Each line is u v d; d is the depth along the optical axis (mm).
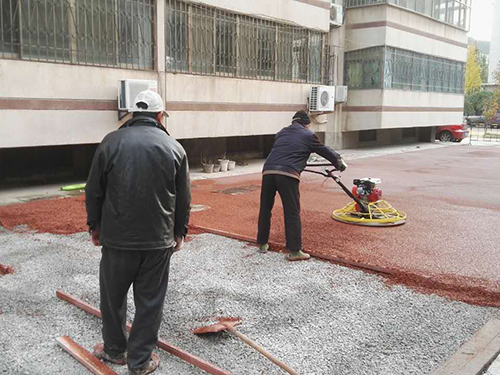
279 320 3887
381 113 20031
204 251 5734
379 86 19953
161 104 3164
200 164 14820
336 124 20859
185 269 5082
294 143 5434
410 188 10922
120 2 10539
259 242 5691
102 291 3109
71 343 3391
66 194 9586
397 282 4746
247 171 13719
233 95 13461
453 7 24641
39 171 11273
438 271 5062
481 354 3326
